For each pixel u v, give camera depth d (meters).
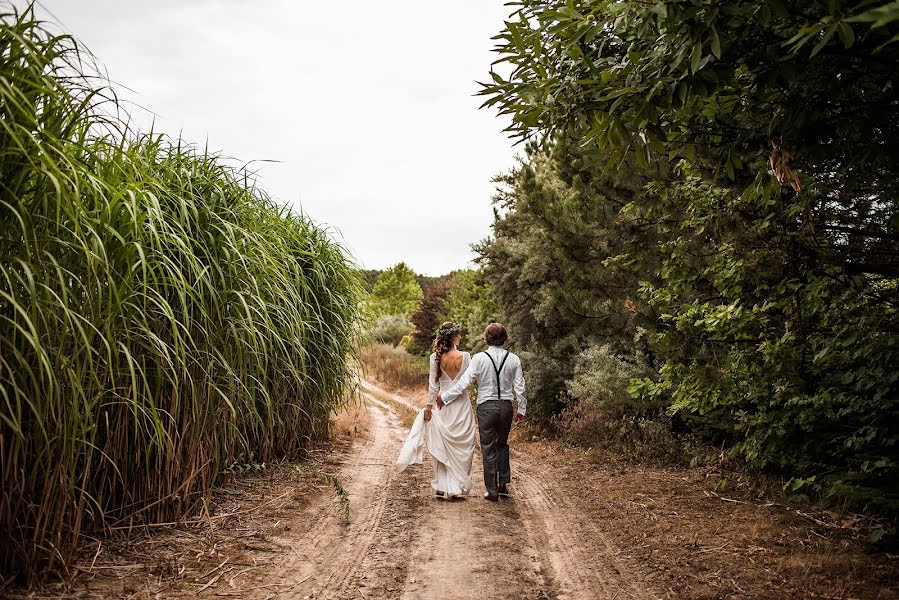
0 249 2.99
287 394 7.12
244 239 5.28
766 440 5.55
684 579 3.89
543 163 12.69
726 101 3.88
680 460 7.57
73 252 3.41
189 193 4.79
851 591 3.60
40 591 3.20
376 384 20.66
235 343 5.13
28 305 3.14
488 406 6.14
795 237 4.91
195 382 4.61
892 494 4.26
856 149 3.95
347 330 8.19
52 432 3.33
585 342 10.44
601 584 3.87
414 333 29.36
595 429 8.85
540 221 9.68
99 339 3.67
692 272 5.73
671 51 3.22
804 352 5.11
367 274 8.98
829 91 3.39
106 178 3.76
